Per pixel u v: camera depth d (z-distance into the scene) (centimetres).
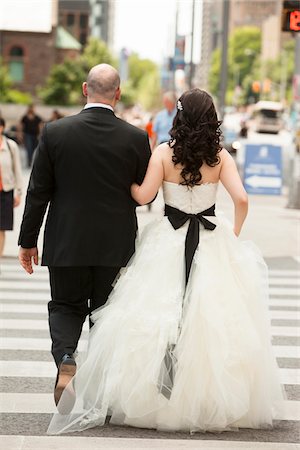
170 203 705
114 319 672
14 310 1221
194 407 658
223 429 679
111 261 701
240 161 3862
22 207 2647
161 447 643
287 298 1377
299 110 3688
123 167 704
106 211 702
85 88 731
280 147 3288
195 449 641
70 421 684
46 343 1012
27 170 4088
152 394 661
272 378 698
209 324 657
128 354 661
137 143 709
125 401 664
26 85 11938
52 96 9962
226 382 657
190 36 5809
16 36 11906
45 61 11950
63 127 703
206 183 701
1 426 696
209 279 671
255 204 2902
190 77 5866
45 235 712
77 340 701
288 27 2144
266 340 687
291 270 1670
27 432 680
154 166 702
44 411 741
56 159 701
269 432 690
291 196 2791
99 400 680
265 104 11362
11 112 9450
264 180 3269
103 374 674
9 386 822
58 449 639
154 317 663
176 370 657
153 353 658
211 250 689
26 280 1478
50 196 716
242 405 662
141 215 2403
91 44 12475
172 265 683
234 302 673
